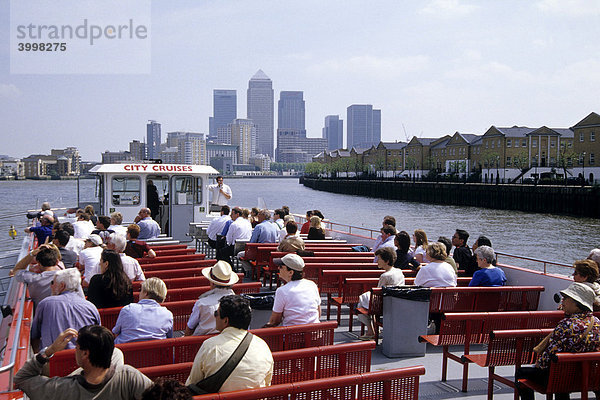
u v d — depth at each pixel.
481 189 93.69
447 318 5.88
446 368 6.32
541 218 70.25
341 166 191.75
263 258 11.01
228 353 3.90
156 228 12.52
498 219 69.00
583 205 71.69
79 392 3.46
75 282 5.00
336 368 4.72
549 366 4.92
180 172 16.77
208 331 5.25
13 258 15.70
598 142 82.88
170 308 6.25
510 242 46.66
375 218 70.75
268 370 4.05
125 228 10.65
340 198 126.50
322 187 181.75
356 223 62.72
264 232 11.55
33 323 4.84
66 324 4.82
